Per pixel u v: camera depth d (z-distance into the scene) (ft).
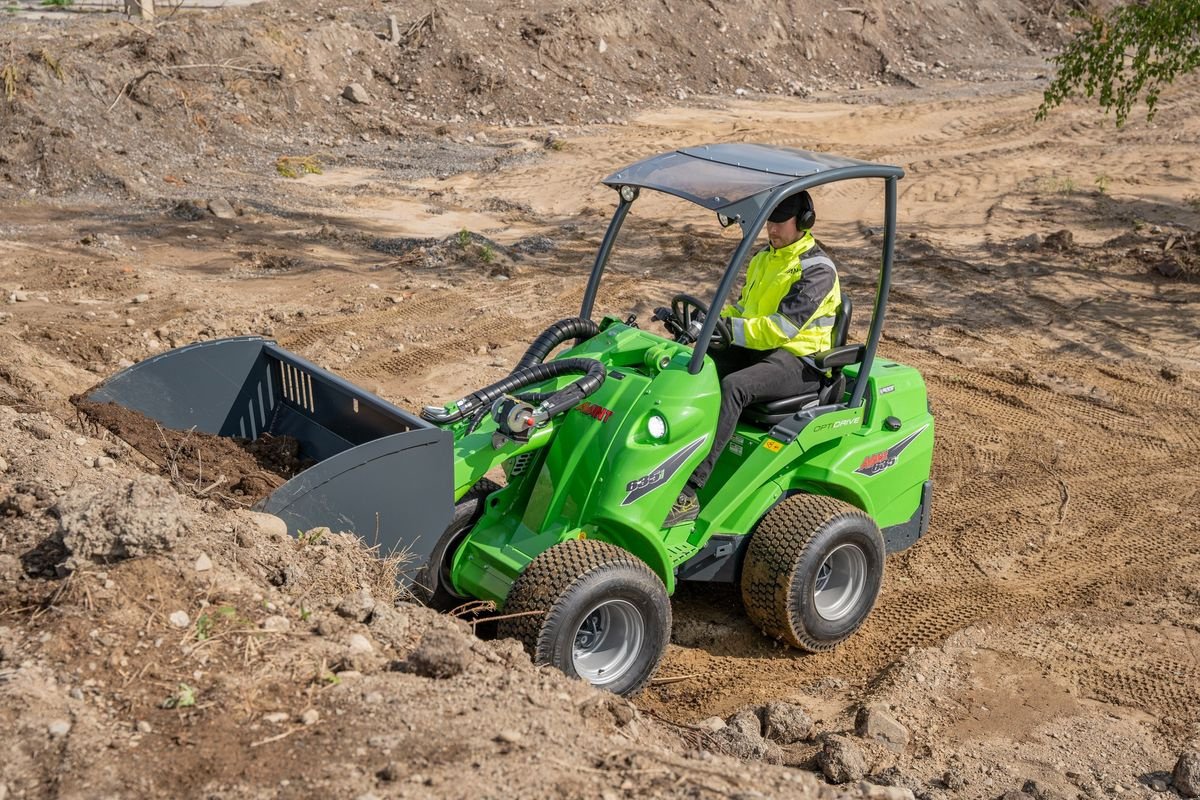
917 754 14.55
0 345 25.04
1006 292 36.73
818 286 16.24
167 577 12.29
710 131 65.92
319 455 16.47
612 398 15.08
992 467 24.29
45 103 49.49
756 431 16.49
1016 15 103.09
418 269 37.63
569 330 16.94
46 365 24.86
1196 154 59.06
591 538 14.84
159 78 55.83
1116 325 33.65
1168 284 37.91
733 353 16.97
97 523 12.29
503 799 9.77
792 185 14.98
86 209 43.45
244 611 12.19
